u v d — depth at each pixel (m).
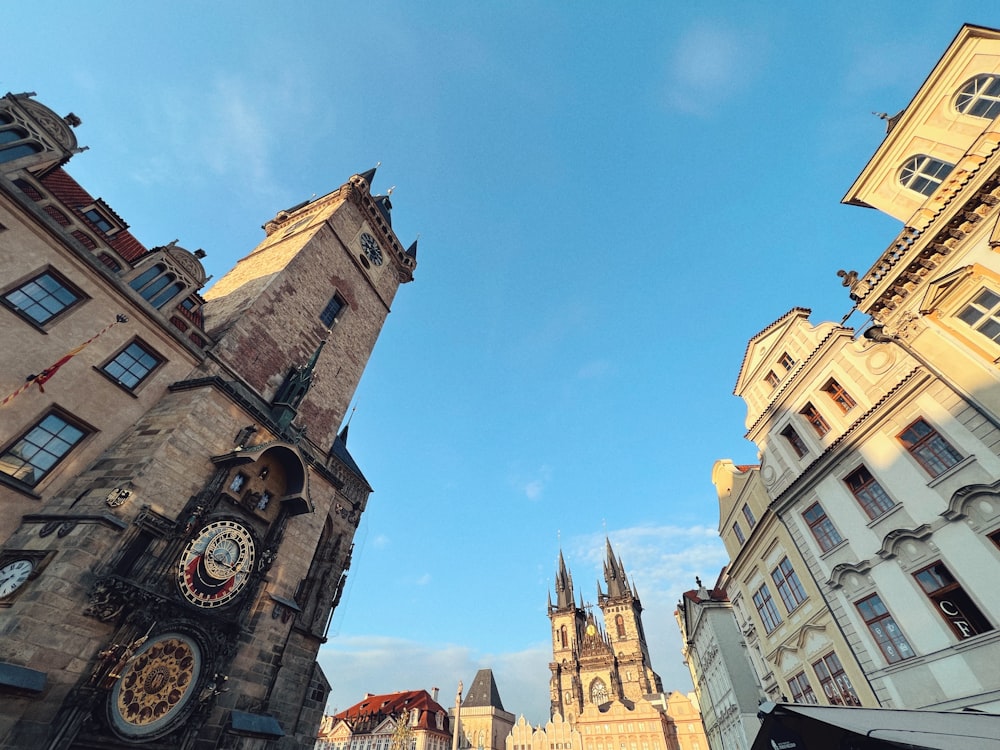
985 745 6.26
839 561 19.58
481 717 120.25
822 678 20.69
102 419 16.42
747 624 28.64
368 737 102.69
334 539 27.27
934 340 17.31
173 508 15.78
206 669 15.05
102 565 13.37
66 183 19.34
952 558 15.55
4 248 14.58
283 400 23.00
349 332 31.25
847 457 19.95
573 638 125.19
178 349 19.48
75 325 16.05
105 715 12.35
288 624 19.81
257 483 19.27
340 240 32.66
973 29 17.70
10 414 13.99
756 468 27.53
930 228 17.08
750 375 28.36
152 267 19.88
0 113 16.06
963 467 15.79
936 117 19.09
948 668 15.02
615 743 93.50
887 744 7.79
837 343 21.88
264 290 24.91
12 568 12.86
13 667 11.09
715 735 48.34
